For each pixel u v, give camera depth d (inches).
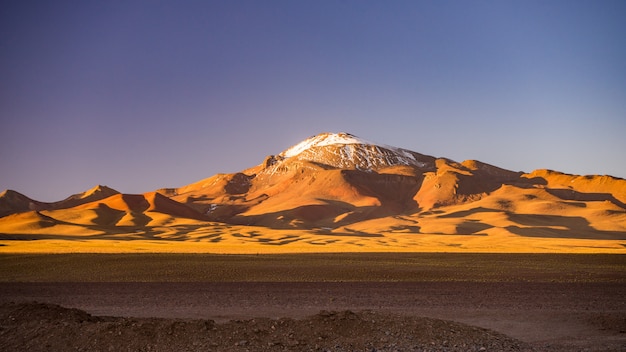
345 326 802.8
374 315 858.8
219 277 1910.7
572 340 872.3
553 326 996.6
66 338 752.3
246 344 741.9
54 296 1416.1
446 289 1551.4
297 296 1406.3
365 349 745.0
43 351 724.0
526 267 2304.4
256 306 1237.1
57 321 807.7
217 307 1224.2
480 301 1318.9
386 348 749.9
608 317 1072.8
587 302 1305.4
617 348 804.6
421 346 761.0
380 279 1863.9
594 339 879.7
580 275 1991.9
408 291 1509.6
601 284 1695.4
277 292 1487.5
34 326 790.5
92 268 2171.5
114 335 751.7
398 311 1168.8
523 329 968.9
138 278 1888.5
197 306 1237.1
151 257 2593.5
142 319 853.2
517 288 1578.5
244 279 1862.7
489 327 989.2
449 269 2178.9
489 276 1948.8
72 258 2516.0
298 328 792.3
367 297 1386.6
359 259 2650.1
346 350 739.4
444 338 792.3
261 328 786.8
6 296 1423.5
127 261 2418.8
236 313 1138.0
